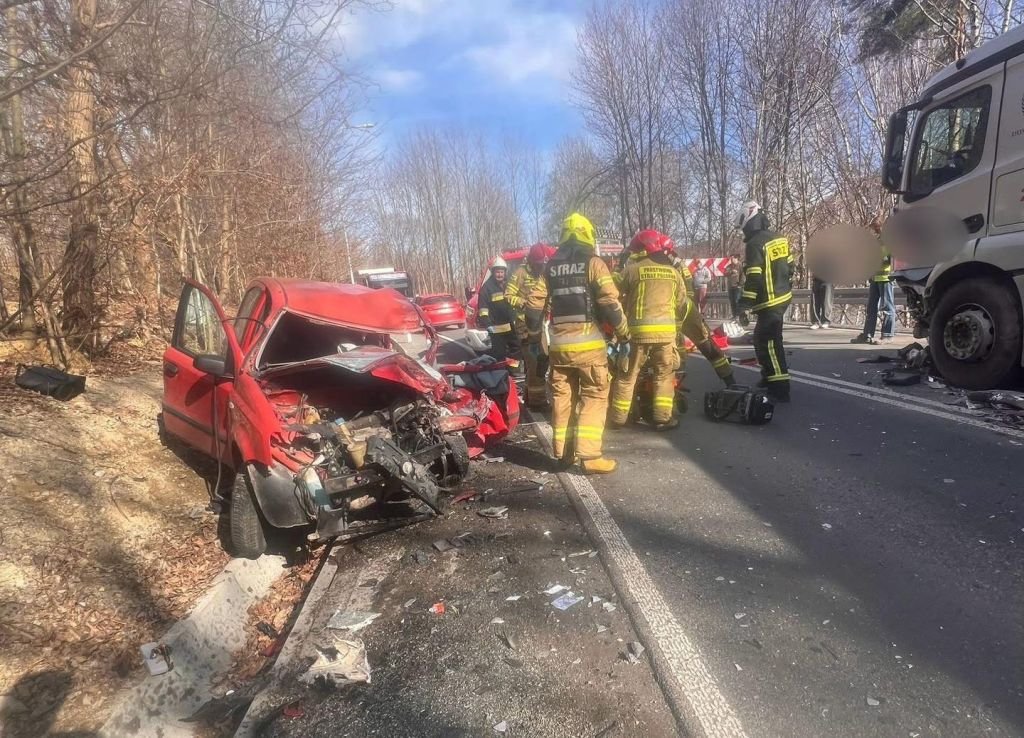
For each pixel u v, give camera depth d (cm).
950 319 724
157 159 694
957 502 424
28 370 599
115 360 775
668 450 582
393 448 420
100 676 293
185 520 466
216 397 484
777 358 706
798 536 396
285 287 532
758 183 2202
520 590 355
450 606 345
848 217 1975
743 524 417
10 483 430
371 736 256
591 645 301
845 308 1545
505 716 260
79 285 682
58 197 561
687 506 452
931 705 250
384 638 323
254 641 356
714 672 275
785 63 2080
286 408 469
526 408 780
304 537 468
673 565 369
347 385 543
